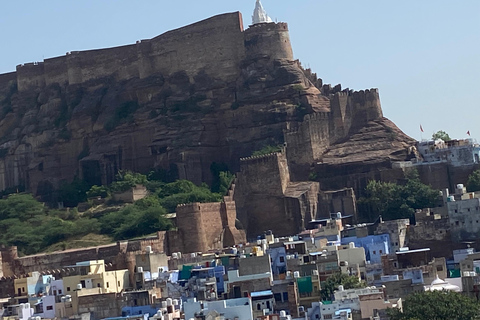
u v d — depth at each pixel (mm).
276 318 189000
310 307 198875
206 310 189250
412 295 183375
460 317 175875
